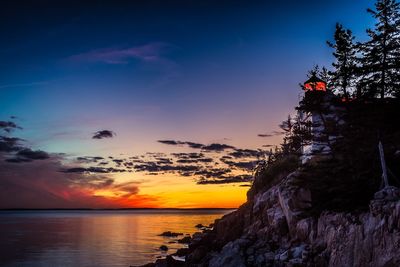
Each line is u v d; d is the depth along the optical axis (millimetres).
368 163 37031
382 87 39844
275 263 33312
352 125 39344
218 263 36750
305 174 41188
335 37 44062
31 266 63719
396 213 24797
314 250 31844
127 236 116375
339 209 33719
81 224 199250
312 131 43406
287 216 40594
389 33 40906
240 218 57281
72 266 63062
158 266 49500
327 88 43594
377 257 25156
